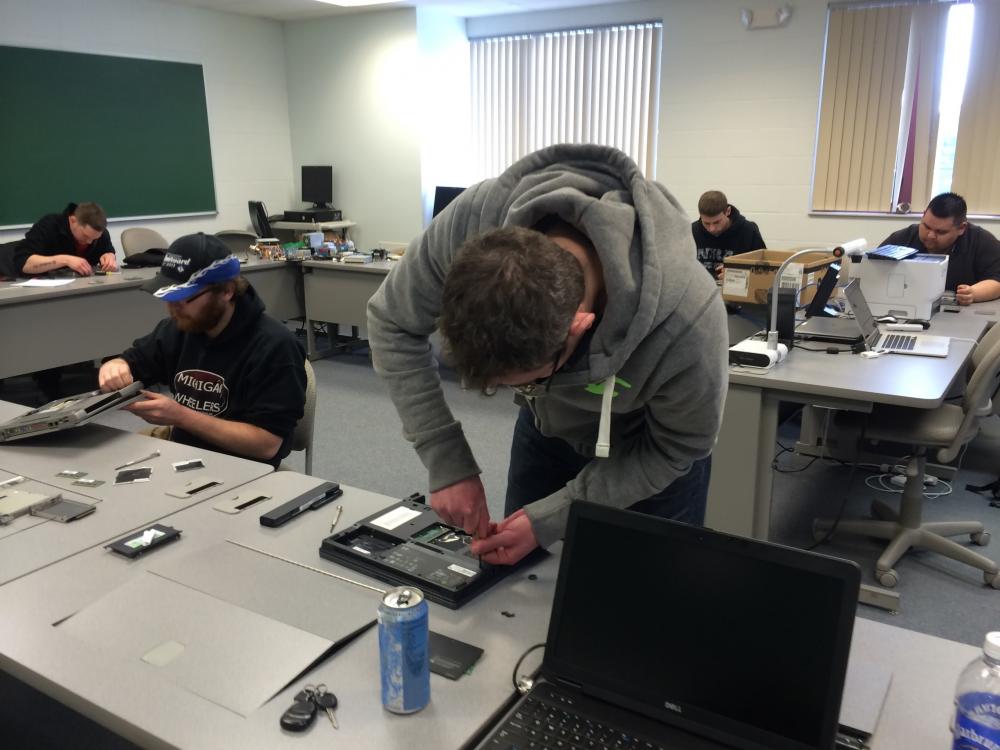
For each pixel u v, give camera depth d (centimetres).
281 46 677
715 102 536
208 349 205
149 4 568
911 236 379
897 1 462
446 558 122
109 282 400
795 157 516
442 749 84
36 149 515
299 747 83
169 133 595
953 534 265
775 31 504
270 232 610
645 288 92
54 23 513
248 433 194
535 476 154
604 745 84
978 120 454
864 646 104
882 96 479
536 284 73
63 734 175
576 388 103
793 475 337
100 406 181
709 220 428
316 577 118
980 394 229
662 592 91
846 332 279
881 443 281
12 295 360
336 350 556
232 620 106
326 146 680
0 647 99
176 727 86
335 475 331
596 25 581
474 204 112
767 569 85
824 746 79
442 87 636
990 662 82
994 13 438
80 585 116
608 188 106
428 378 126
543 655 98
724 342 100
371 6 596
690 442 107
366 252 589
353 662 99
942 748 85
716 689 86
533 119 631
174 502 147
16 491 149
